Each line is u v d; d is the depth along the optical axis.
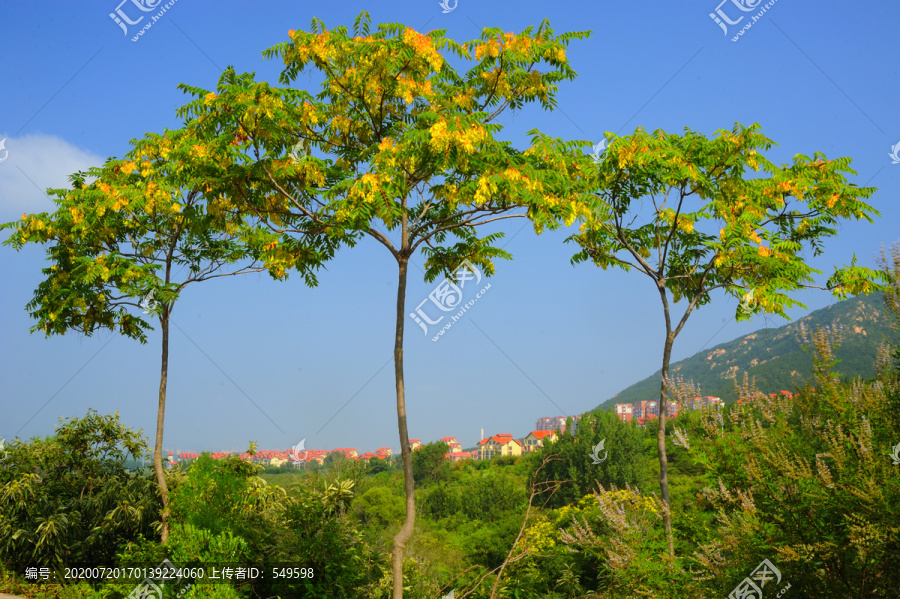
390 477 57.53
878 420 6.37
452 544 28.83
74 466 15.15
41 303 14.71
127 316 15.10
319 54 8.77
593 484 48.84
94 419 15.53
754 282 11.63
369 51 8.70
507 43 9.27
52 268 14.89
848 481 5.77
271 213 10.15
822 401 6.77
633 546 7.12
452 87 9.76
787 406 7.04
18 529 13.23
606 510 7.51
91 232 13.96
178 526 9.56
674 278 12.56
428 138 8.03
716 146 10.76
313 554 10.05
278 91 8.27
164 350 14.45
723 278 12.61
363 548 11.27
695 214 11.61
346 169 10.25
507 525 25.86
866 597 5.81
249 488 12.66
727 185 11.05
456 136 7.82
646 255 13.11
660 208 11.97
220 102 8.30
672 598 6.49
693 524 7.25
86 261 12.84
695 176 10.44
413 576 11.62
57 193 14.71
